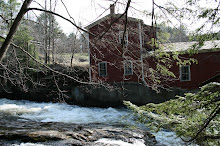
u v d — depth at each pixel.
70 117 12.23
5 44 2.46
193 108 2.22
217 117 2.24
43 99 17.77
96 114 13.11
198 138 2.14
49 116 12.51
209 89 2.13
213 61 13.34
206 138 2.11
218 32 2.49
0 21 4.50
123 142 5.98
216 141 2.09
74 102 16.81
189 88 14.03
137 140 6.16
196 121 2.37
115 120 11.05
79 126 7.71
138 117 2.66
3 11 4.52
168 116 2.54
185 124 2.29
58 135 6.09
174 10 2.49
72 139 5.93
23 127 7.18
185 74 14.30
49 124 7.90
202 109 2.26
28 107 15.55
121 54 3.47
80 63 17.62
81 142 5.77
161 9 2.56
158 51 2.86
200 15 2.37
